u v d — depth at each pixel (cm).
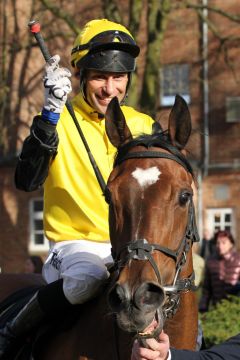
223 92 2995
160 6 2309
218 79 2998
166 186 479
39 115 536
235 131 2970
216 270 1220
